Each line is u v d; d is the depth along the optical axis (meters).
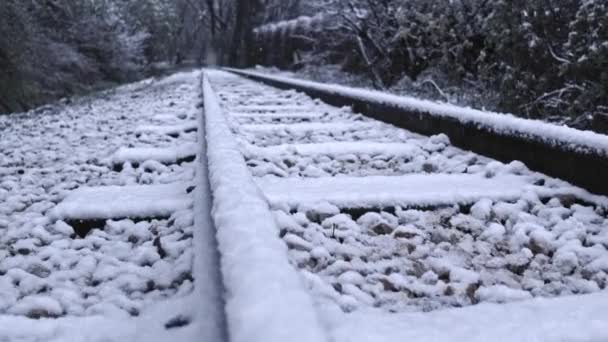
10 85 11.39
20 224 2.23
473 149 3.40
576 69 5.32
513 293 1.51
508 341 1.19
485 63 7.75
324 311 1.30
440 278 1.68
